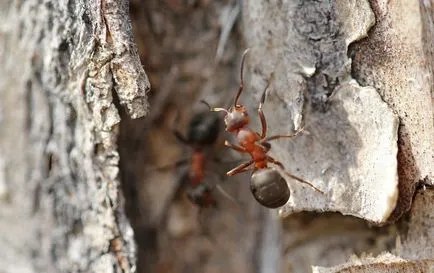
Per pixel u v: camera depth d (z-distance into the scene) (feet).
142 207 0.32
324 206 0.27
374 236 0.27
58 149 0.28
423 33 0.26
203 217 0.33
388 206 0.26
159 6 0.31
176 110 0.32
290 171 0.27
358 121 0.26
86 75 0.27
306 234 0.29
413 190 0.26
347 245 0.28
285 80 0.27
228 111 0.29
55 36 0.27
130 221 0.31
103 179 0.28
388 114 0.26
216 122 0.32
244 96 0.30
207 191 0.33
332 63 0.27
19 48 0.29
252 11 0.28
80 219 0.28
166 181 0.33
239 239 0.32
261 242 0.32
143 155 0.32
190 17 0.31
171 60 0.31
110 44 0.26
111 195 0.28
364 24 0.26
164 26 0.31
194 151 0.33
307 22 0.27
